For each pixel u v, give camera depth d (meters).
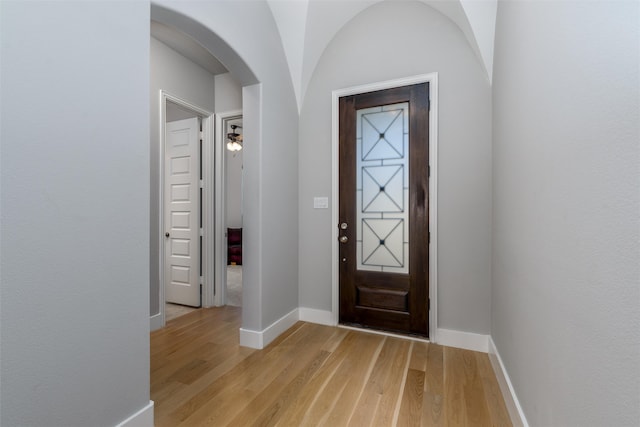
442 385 1.77
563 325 0.97
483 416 1.50
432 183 2.38
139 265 1.36
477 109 2.26
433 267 2.37
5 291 0.94
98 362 1.20
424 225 2.43
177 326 2.78
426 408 1.56
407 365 2.01
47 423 1.04
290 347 2.29
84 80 1.15
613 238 0.70
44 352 1.04
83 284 1.15
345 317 2.71
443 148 2.36
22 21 0.98
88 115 1.16
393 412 1.53
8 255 0.95
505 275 1.75
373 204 2.62
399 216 2.53
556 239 1.03
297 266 2.87
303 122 2.88
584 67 0.84
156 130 2.79
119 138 1.28
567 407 0.93
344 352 2.21
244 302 2.36
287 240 2.69
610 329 0.71
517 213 1.50
